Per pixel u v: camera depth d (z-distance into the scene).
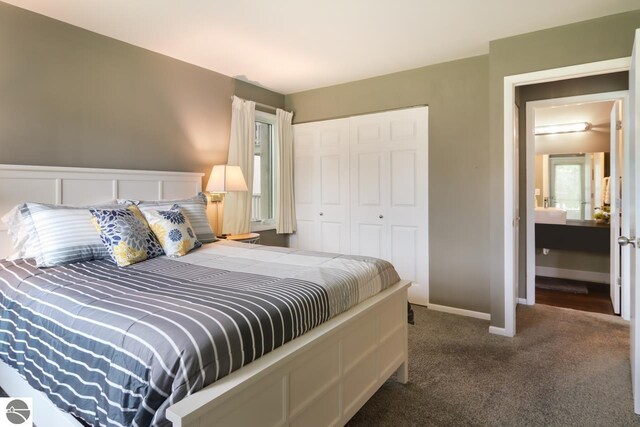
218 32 2.78
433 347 2.73
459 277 3.45
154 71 3.16
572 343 2.79
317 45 3.03
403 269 3.77
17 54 2.40
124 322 1.24
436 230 3.56
